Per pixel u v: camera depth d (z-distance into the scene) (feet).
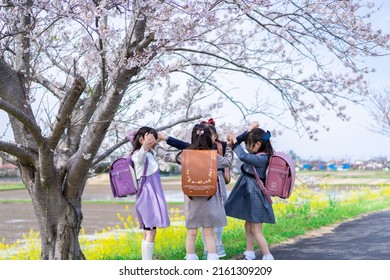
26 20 20.31
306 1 21.95
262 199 20.44
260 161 20.42
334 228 31.94
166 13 18.38
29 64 22.20
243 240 27.76
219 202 19.40
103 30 16.85
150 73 19.61
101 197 89.92
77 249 23.17
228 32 23.57
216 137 21.81
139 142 20.58
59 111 18.79
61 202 22.30
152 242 20.08
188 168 18.72
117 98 19.80
